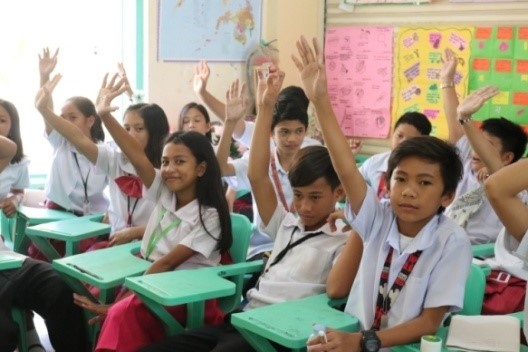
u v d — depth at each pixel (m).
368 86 4.95
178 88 4.84
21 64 4.49
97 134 3.78
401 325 1.89
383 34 4.84
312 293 2.31
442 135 4.60
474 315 1.99
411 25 4.71
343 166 2.07
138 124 3.34
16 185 3.71
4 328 2.62
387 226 2.07
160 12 4.70
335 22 5.09
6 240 3.68
